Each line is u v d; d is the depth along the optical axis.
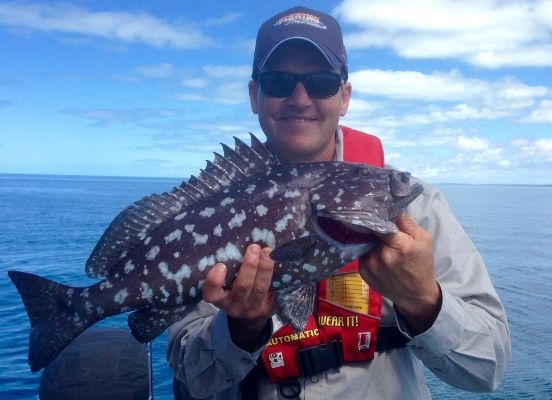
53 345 0.77
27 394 1.58
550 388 1.40
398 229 0.66
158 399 1.54
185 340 0.81
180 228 0.75
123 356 1.04
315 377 0.77
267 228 0.74
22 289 0.79
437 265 0.77
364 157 0.91
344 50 0.90
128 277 0.75
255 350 0.72
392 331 0.78
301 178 0.76
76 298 0.77
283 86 0.84
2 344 2.04
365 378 0.76
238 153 0.78
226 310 0.70
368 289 0.77
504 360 0.74
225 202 0.76
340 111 0.88
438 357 0.69
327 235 0.73
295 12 0.86
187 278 0.74
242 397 0.79
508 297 2.47
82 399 0.99
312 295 0.74
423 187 0.77
